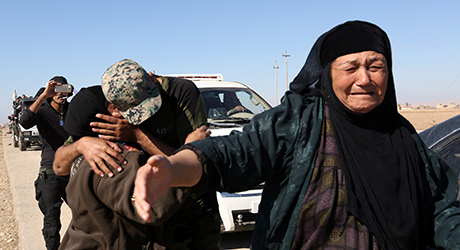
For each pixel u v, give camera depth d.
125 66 2.36
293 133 1.56
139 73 2.34
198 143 1.49
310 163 1.53
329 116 1.60
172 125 2.52
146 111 2.33
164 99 2.51
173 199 2.14
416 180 1.59
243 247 5.05
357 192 1.51
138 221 2.10
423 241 1.60
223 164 1.47
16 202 8.28
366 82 1.50
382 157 1.55
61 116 4.50
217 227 2.65
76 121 2.38
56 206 4.50
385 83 1.55
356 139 1.56
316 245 1.50
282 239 1.57
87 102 2.36
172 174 1.29
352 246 1.47
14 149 21.81
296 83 1.70
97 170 2.20
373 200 1.50
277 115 1.58
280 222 1.55
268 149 1.54
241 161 1.50
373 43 1.53
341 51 1.54
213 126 5.72
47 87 4.35
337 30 1.57
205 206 2.59
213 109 6.25
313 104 1.62
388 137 1.58
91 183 2.22
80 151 2.29
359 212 1.48
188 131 2.54
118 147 2.28
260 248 1.61
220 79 7.08
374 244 1.50
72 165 2.39
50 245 4.49
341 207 1.50
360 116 1.55
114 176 2.18
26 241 5.72
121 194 2.14
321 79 1.61
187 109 2.54
